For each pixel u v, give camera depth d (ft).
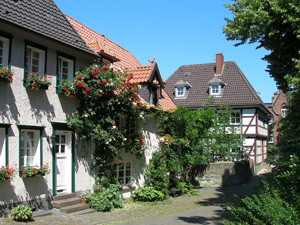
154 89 54.44
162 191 49.80
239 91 95.04
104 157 40.96
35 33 32.32
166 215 36.40
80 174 38.34
